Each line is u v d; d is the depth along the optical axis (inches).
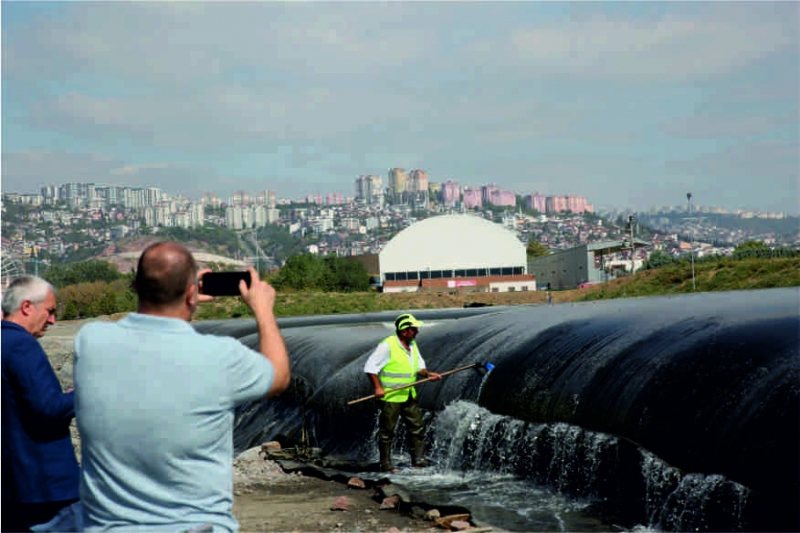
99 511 149.3
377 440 510.0
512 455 417.4
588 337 439.5
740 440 290.0
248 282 163.5
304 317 1326.3
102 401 148.0
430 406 502.9
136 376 147.8
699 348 356.2
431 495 384.2
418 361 450.0
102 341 151.7
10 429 192.1
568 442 379.9
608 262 3934.5
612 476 350.0
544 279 4542.3
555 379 416.8
